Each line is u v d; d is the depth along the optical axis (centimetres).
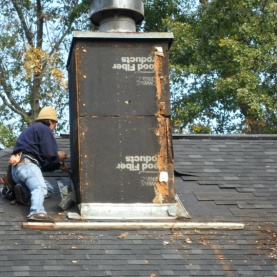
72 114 912
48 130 897
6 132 2247
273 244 824
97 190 859
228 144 1059
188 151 1031
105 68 897
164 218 859
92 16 959
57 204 885
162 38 909
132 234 824
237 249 811
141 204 861
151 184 869
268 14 2133
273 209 903
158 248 802
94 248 794
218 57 2162
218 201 915
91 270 756
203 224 846
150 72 902
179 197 920
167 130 887
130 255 786
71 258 774
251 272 772
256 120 2145
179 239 822
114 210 855
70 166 945
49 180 945
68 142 1043
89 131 875
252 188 949
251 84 2016
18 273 742
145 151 877
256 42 2158
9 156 989
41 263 762
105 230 829
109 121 881
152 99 894
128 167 870
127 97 891
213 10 2202
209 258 791
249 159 1022
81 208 851
